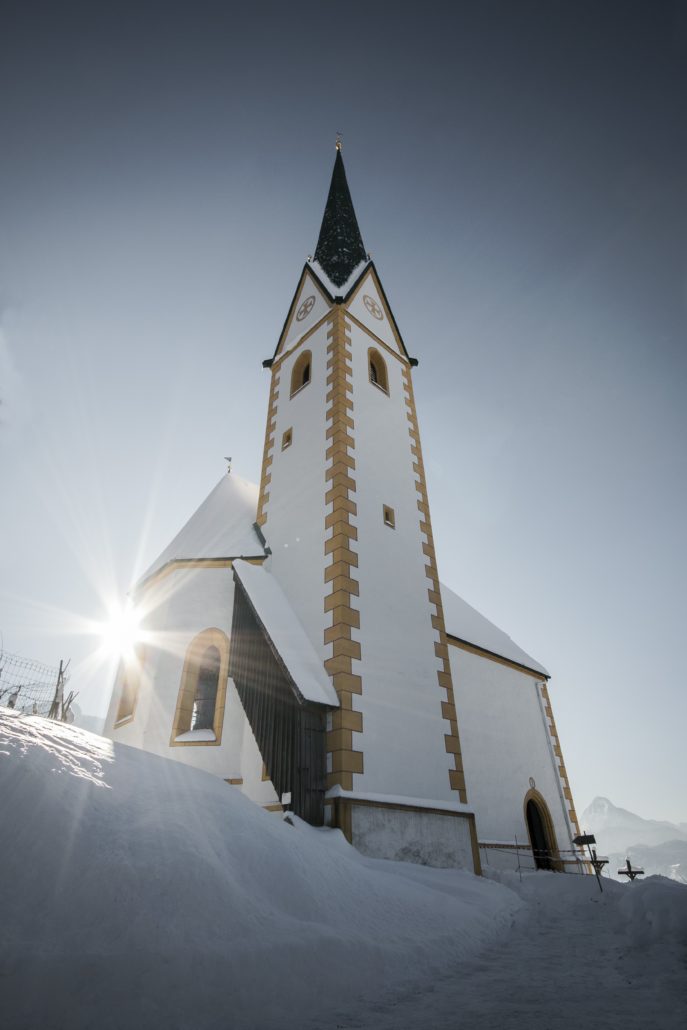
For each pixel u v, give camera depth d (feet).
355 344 69.00
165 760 25.35
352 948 18.93
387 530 55.77
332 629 46.16
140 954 14.20
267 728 42.11
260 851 21.13
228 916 16.84
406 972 19.66
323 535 52.47
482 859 54.49
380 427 63.77
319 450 59.26
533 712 72.79
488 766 61.41
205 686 50.26
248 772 42.19
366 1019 15.44
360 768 40.42
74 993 12.70
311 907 20.26
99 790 19.51
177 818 19.94
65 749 21.16
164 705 48.06
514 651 77.15
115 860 16.55
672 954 21.31
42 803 17.30
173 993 13.76
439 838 42.22
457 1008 16.48
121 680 56.54
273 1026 14.44
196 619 51.93
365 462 58.23
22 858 15.35
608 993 17.75
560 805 68.49
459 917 26.45
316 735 40.57
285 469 62.69
